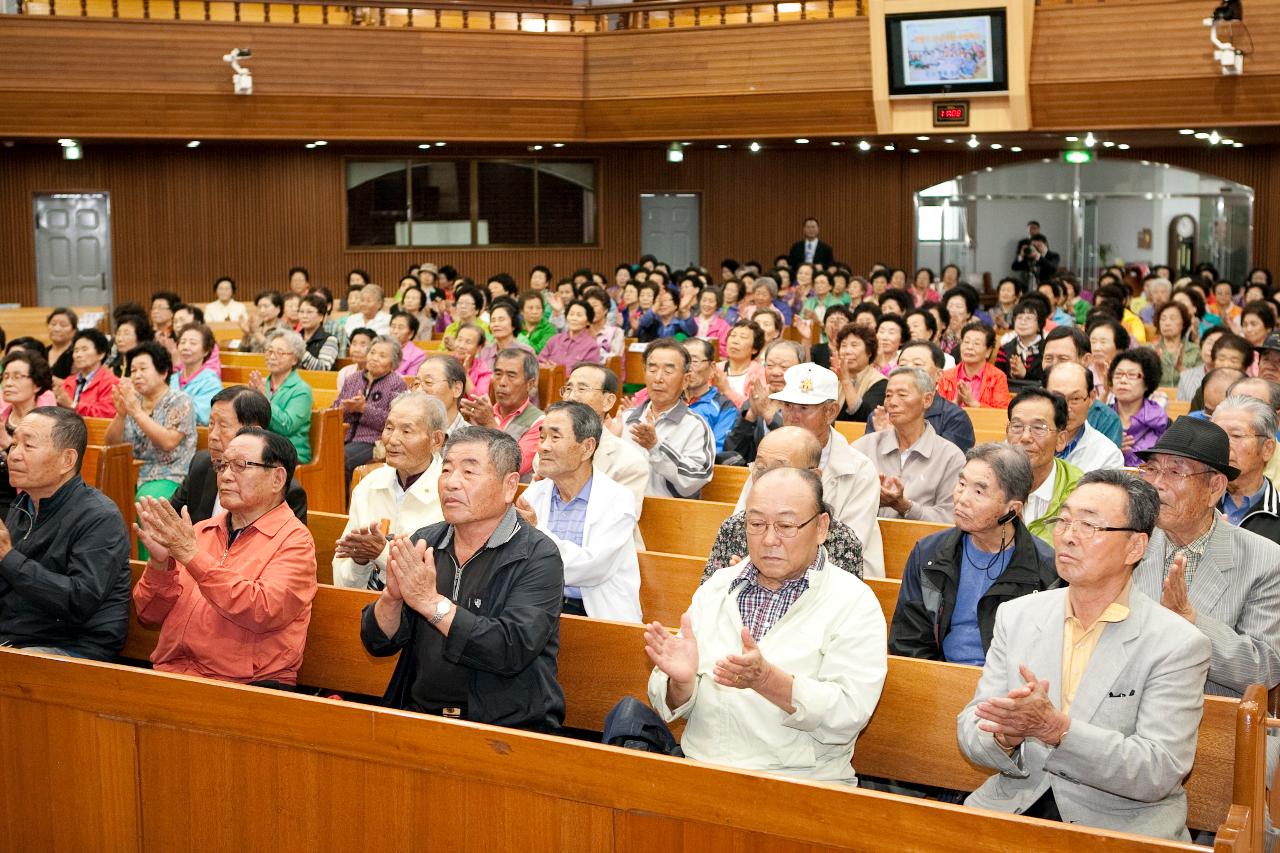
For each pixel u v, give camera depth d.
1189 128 15.48
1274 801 3.19
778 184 20.22
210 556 4.25
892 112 16.14
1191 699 3.11
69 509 4.50
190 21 15.69
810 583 3.60
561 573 3.80
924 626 4.08
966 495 3.98
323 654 4.46
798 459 4.50
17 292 17.62
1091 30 15.27
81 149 17.47
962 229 19.91
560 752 2.99
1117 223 19.38
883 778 3.80
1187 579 3.92
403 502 5.12
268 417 5.66
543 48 16.95
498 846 3.08
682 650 3.38
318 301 11.88
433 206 19.23
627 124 17.19
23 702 3.60
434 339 14.49
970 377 9.02
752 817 2.82
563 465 4.76
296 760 3.28
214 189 18.30
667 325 13.95
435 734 3.11
